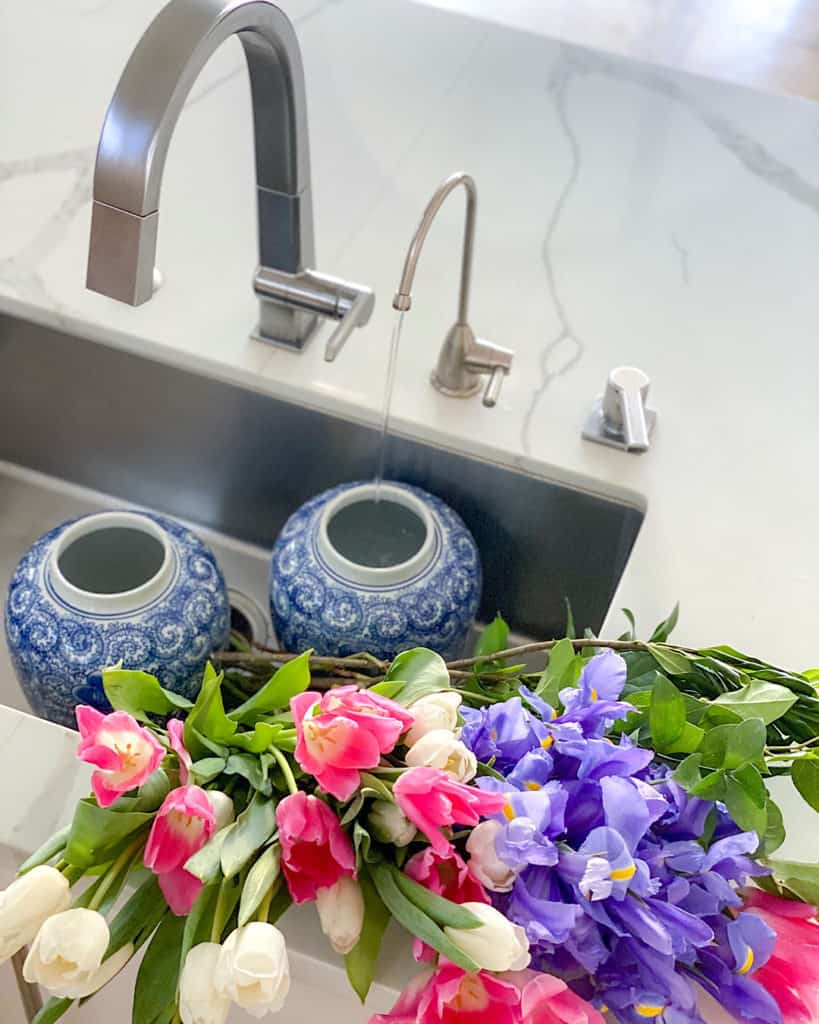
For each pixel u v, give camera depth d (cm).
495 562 95
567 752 53
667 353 97
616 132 116
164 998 51
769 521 84
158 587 76
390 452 92
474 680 70
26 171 106
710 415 92
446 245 105
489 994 49
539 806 50
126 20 122
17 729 64
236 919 53
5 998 69
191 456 100
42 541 78
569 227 107
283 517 102
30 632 74
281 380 91
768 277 104
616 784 50
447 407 91
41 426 104
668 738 57
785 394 94
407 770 48
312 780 55
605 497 87
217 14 60
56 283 96
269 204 82
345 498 83
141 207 58
